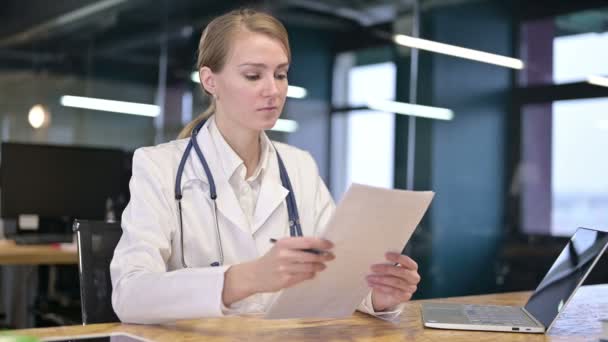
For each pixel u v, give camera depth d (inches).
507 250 214.2
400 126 233.9
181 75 280.8
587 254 49.1
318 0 251.1
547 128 207.9
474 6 222.7
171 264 58.0
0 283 125.4
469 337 45.9
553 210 205.8
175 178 58.7
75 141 281.0
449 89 225.9
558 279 52.4
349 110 244.1
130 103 285.4
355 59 244.1
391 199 41.3
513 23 215.3
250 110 55.3
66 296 128.7
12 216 124.3
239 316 52.5
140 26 285.6
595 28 198.7
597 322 53.6
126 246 52.9
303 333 45.8
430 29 230.5
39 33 277.7
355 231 42.1
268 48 54.6
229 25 55.9
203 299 44.5
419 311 57.1
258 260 43.6
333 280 44.6
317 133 248.1
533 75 211.3
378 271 46.7
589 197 199.0
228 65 55.4
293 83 251.8
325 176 247.1
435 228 226.4
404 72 234.5
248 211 60.9
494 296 68.0
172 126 282.2
